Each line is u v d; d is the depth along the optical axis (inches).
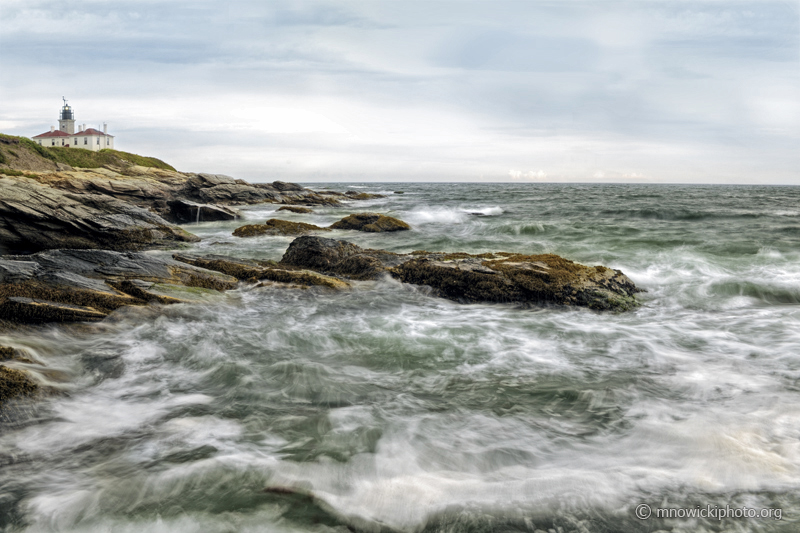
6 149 2381.9
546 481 163.9
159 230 818.8
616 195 2522.1
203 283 428.5
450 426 203.5
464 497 157.0
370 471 171.8
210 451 184.9
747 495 153.3
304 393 238.8
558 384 245.9
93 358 272.7
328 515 149.9
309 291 427.8
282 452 184.1
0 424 199.8
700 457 174.9
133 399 232.2
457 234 925.8
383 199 2244.1
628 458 177.0
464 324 349.4
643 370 263.1
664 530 139.7
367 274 479.8
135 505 155.3
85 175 2279.8
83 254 413.4
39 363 254.8
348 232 956.6
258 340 313.9
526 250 692.1
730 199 2075.5
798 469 165.5
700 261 558.9
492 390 240.5
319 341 313.4
